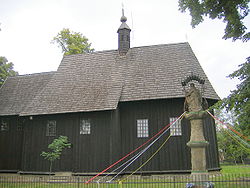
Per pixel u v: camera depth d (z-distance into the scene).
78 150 17.70
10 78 25.38
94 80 19.98
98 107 17.52
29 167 18.56
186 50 20.20
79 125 18.16
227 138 30.20
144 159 16.91
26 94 22.89
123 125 17.86
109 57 21.64
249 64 10.44
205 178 9.24
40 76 24.52
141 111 17.78
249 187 11.20
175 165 16.41
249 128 10.52
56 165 17.89
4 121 21.78
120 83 19.05
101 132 17.55
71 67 21.77
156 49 21.06
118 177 16.58
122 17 22.73
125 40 21.91
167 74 18.81
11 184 15.82
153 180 15.62
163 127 17.17
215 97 17.39
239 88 10.33
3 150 21.14
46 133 18.88
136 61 20.61
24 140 19.28
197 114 9.95
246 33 11.49
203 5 12.35
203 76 18.61
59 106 18.73
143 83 18.61
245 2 11.68
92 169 17.06
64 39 33.56
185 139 16.69
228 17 11.87
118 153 16.94
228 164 35.12
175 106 17.38
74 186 14.27
